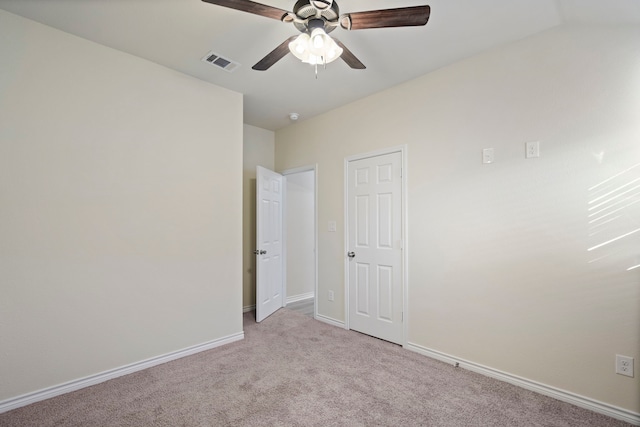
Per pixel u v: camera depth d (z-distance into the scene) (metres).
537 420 1.82
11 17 1.95
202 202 2.84
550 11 1.91
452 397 2.06
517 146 2.24
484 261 2.39
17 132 1.96
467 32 2.15
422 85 2.81
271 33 2.17
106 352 2.27
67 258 2.12
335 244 3.57
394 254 3.00
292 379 2.29
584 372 1.95
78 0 1.82
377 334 3.13
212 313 2.88
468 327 2.47
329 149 3.68
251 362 2.57
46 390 2.02
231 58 2.50
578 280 1.98
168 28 2.10
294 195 4.64
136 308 2.42
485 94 2.41
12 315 1.92
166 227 2.60
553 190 2.08
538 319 2.13
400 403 1.99
